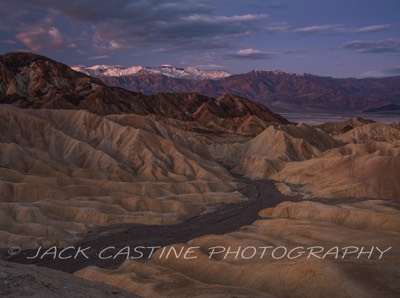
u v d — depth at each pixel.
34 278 25.09
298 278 49.97
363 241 65.50
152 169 122.94
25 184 95.81
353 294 44.94
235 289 47.94
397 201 104.75
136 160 129.12
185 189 115.19
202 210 103.12
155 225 91.25
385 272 48.94
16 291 22.28
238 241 68.25
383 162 120.44
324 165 132.88
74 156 125.56
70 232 83.12
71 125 143.12
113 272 57.84
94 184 106.69
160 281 52.72
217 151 177.75
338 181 121.19
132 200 99.31
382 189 113.94
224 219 96.44
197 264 61.88
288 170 138.12
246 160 157.75
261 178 140.75
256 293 46.62
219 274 58.00
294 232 74.69
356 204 94.50
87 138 139.12
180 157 132.62
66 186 100.94
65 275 30.12
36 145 127.00
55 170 110.75
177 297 46.00
